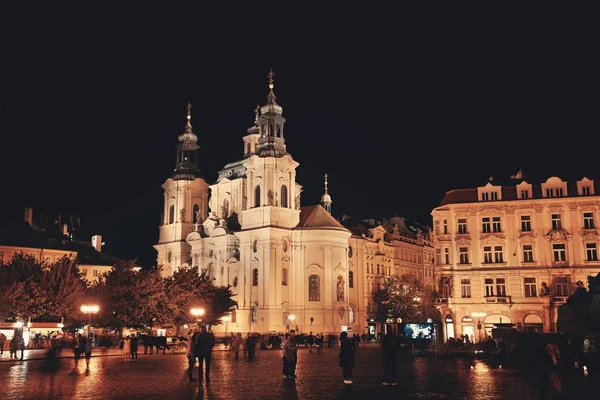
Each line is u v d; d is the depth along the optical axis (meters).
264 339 90.81
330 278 118.31
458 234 86.06
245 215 121.62
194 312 90.69
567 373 36.34
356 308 132.50
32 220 140.62
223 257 123.69
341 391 29.16
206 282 105.44
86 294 86.06
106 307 84.94
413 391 29.02
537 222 83.62
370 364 50.28
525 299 82.19
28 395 27.81
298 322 116.31
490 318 83.19
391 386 31.38
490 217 85.50
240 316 117.69
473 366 45.38
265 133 123.44
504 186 86.81
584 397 25.84
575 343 41.72
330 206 158.12
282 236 118.12
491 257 84.50
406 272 160.75
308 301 117.12
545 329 80.50
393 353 32.38
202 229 131.00
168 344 73.75
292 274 118.62
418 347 60.53
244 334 113.62
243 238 120.06
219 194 136.88
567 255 81.75
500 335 59.81
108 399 26.23
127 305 86.00
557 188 84.12
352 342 33.75
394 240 157.50
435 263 86.94
